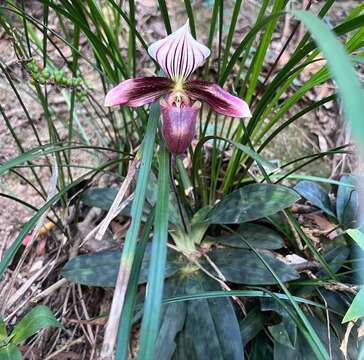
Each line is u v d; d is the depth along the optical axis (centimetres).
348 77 9
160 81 21
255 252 25
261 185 27
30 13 40
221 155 30
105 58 26
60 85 25
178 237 28
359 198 30
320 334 25
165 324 24
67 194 34
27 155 22
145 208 29
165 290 26
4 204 34
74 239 32
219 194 32
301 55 20
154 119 20
